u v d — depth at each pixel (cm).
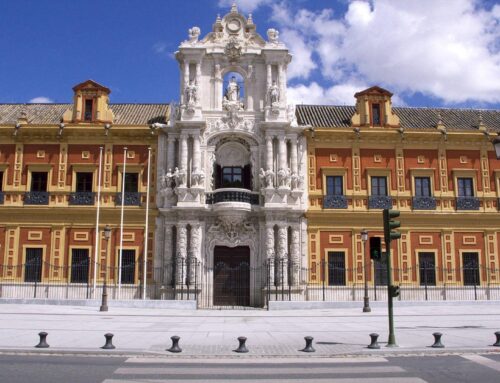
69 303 3300
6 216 3844
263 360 1406
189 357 1443
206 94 4003
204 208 3753
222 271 3850
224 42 4066
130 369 1248
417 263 3881
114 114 4209
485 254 3944
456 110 4600
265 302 3662
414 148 4044
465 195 4025
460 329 2105
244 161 4022
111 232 3847
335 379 1152
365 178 3978
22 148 3941
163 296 3700
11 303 3334
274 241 3778
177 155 3909
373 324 2339
